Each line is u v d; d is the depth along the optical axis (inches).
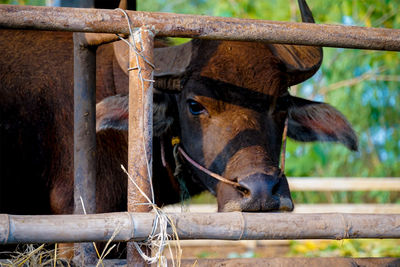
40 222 102.9
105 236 106.3
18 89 197.6
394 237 121.0
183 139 182.2
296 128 209.8
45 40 208.1
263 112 169.2
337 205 445.7
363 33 126.2
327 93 544.4
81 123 151.9
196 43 177.8
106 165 200.4
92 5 208.4
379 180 429.7
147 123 116.0
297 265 138.3
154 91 183.9
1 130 195.6
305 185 426.3
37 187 200.8
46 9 109.1
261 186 149.9
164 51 181.8
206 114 170.1
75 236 104.6
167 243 113.1
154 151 206.2
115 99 174.1
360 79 507.8
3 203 199.8
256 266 136.1
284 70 174.2
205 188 194.5
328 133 206.2
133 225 107.4
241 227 112.9
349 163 583.2
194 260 136.3
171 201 221.8
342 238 119.0
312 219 117.2
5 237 100.2
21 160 198.1
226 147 164.1
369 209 445.4
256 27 120.5
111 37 137.9
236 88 167.5
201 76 169.8
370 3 447.5
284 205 153.4
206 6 609.6
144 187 115.5
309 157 500.1
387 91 558.3
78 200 151.9
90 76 152.2
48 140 198.5
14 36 207.0
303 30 123.1
